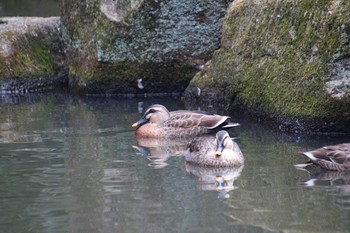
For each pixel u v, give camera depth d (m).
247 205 11.07
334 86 15.36
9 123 17.39
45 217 10.66
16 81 22.36
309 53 15.94
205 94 19.47
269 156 14.09
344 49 15.23
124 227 10.20
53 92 22.39
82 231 10.12
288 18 16.77
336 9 15.37
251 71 17.84
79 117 18.08
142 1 20.53
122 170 13.18
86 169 13.21
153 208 11.00
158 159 14.10
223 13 20.86
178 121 16.70
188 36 20.95
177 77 21.30
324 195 11.52
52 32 23.48
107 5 20.89
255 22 18.05
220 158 13.43
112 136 15.97
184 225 10.23
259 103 17.42
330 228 10.07
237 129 16.70
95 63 21.16
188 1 20.73
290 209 10.88
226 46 18.98
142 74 21.20
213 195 11.61
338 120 15.59
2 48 22.44
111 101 20.58
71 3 22.00
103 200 11.38
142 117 16.95
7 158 14.03
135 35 20.83
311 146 14.76
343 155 13.18
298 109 16.02
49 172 13.01
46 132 16.34
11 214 10.84
